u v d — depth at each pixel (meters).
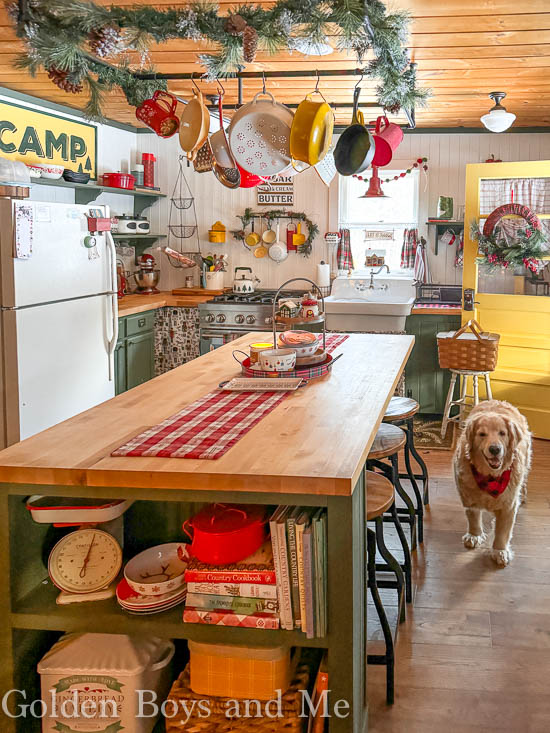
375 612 3.06
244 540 1.95
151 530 2.42
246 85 4.63
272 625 1.89
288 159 2.88
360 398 2.58
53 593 2.06
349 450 1.96
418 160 6.25
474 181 5.59
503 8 3.07
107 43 2.65
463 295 5.73
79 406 4.60
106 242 4.84
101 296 4.82
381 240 6.54
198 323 6.10
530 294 5.53
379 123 3.50
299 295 6.36
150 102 3.18
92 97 3.19
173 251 6.33
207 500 1.83
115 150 6.32
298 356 3.02
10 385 3.96
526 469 3.87
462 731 2.32
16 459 1.91
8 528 1.93
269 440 2.06
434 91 4.78
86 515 2.00
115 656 2.07
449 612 3.05
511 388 5.70
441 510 4.17
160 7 3.08
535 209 5.48
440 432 5.73
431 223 6.21
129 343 5.62
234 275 6.71
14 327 3.91
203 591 1.92
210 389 2.75
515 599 3.15
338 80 4.41
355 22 2.56
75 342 4.51
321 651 2.28
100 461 1.88
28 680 2.05
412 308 5.91
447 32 3.42
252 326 6.00
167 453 1.92
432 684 2.57
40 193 5.32
